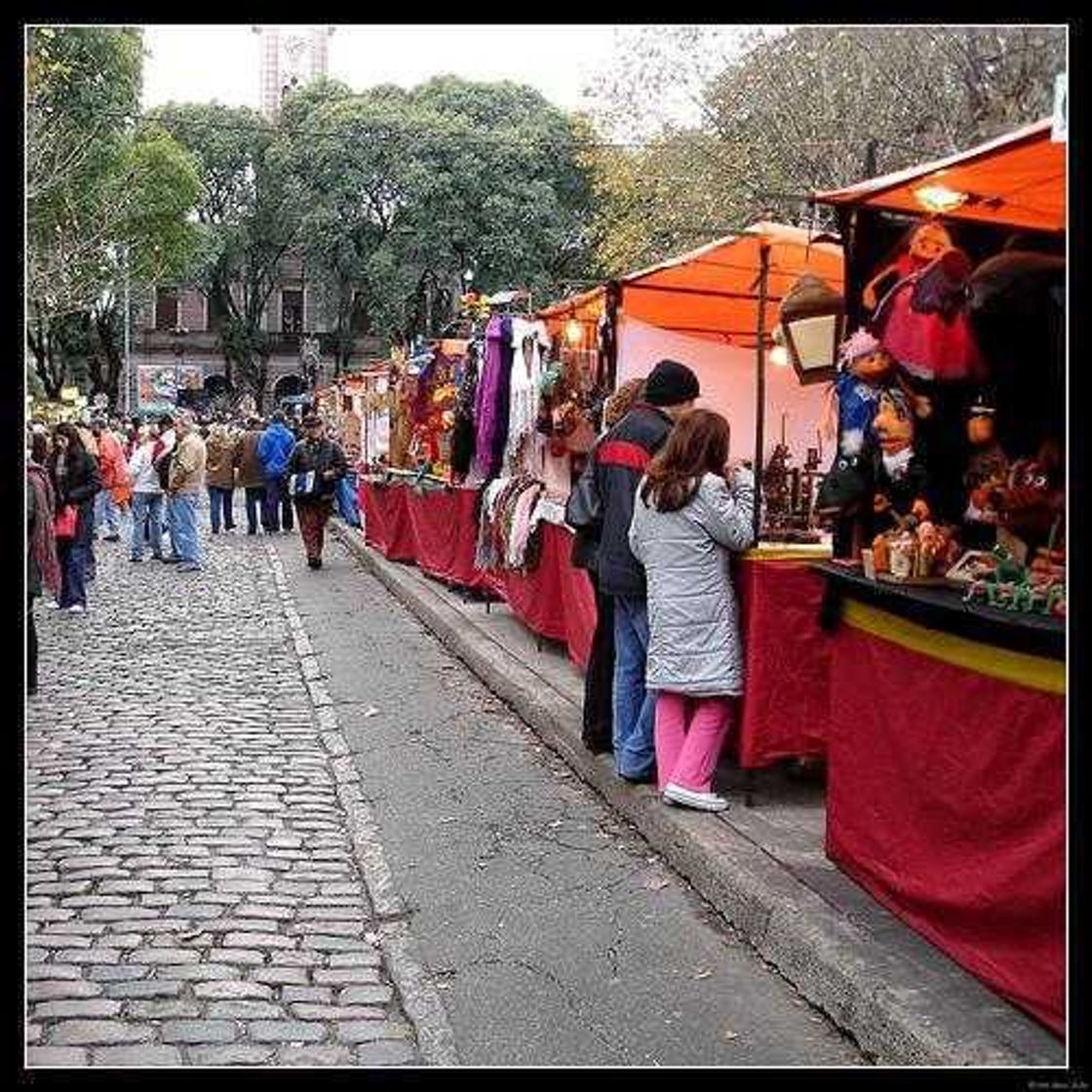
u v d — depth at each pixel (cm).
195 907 516
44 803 649
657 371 636
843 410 494
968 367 457
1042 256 441
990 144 387
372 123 4591
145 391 5797
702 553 566
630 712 637
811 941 434
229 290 5678
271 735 812
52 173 1892
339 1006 433
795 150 1680
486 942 485
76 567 1315
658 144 2242
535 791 684
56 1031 406
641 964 464
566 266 4338
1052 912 359
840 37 1595
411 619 1312
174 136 4819
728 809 585
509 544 1030
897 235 478
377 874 557
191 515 1748
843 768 490
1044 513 439
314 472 1766
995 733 384
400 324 4503
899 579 453
